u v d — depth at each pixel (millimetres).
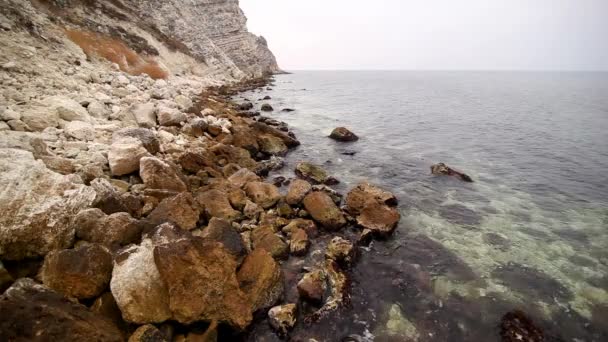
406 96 52500
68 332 4320
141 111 15688
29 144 8328
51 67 17641
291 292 7020
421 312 6793
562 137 23734
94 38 28547
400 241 9375
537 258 8812
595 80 140750
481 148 20438
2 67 14523
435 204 12047
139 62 32219
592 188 14125
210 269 5734
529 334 6336
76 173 8289
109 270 5688
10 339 3980
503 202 12453
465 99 49562
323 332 6180
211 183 10875
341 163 16359
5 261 5582
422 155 18438
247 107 29422
